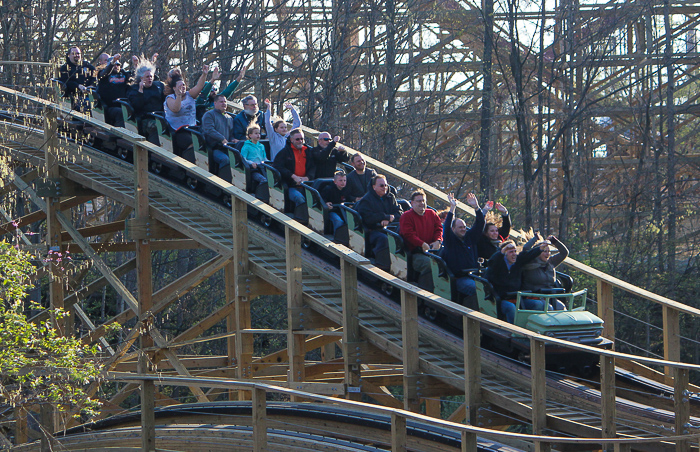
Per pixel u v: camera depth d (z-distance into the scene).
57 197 57.06
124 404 84.88
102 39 106.69
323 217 46.59
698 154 119.56
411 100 109.69
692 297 94.56
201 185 53.72
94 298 101.69
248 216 51.84
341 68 106.44
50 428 36.28
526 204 105.44
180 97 54.12
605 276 46.22
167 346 49.88
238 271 45.91
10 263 37.75
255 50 102.62
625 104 124.06
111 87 59.50
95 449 39.78
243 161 50.28
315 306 42.66
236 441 36.09
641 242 103.12
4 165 48.06
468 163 118.25
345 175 47.06
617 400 35.19
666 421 32.88
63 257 59.84
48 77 59.12
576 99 119.06
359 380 40.47
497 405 35.31
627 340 92.38
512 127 135.38
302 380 43.00
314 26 107.31
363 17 109.56
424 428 35.38
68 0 108.69
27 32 102.00
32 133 61.12
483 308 38.91
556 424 33.00
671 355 42.53
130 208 70.00
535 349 33.06
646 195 112.25
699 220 123.44
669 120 107.56
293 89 135.00
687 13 112.19
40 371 36.09
